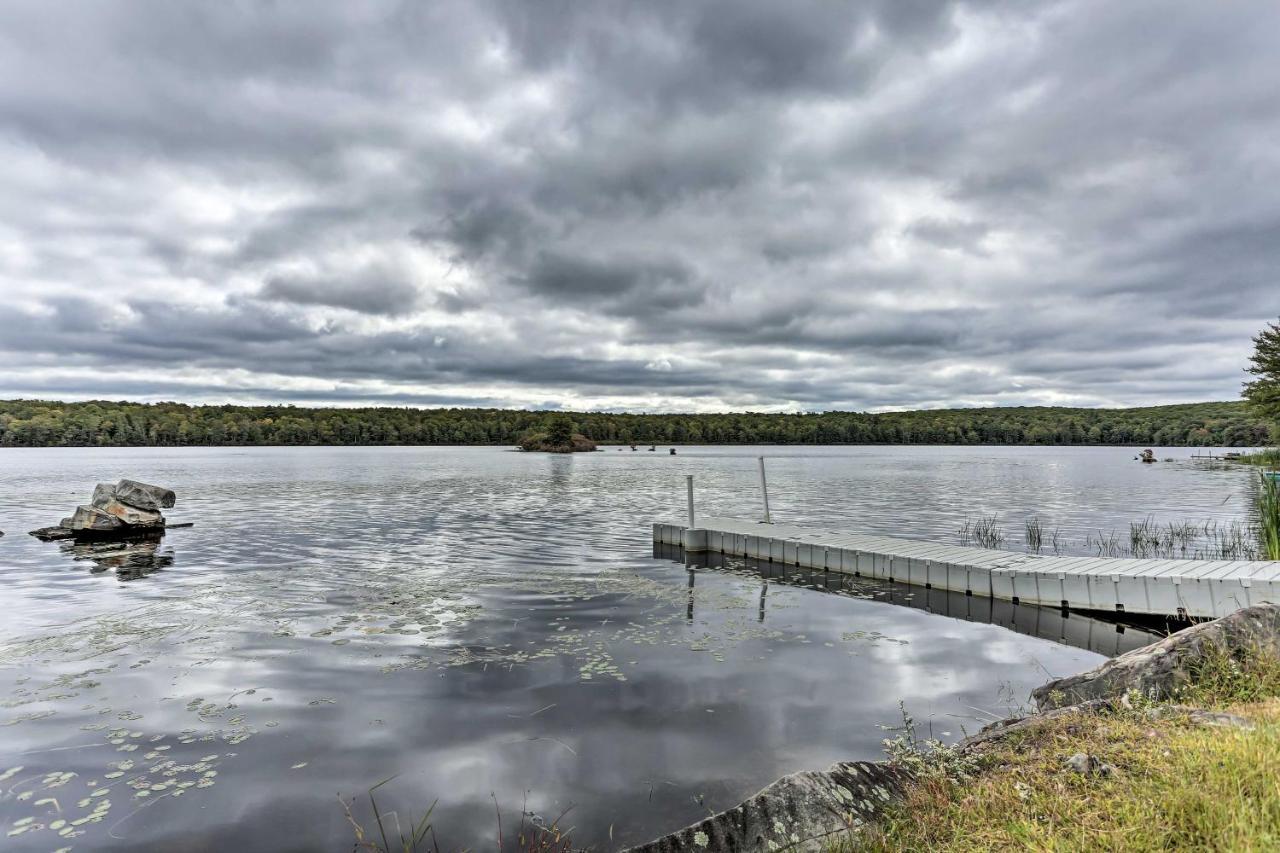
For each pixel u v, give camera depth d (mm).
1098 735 5152
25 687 8852
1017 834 4000
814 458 110625
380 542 21859
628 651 10219
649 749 6871
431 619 12141
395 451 158250
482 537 23047
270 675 9242
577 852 5121
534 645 10539
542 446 147375
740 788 6074
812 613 12734
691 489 20719
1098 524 25891
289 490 43781
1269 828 3559
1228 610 11391
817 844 4266
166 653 10234
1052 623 12148
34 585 15484
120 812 5828
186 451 149625
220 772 6527
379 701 8258
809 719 7613
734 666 9516
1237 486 45250
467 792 6078
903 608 13188
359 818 5684
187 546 21172
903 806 4672
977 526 24922
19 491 43469
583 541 22125
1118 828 3826
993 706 8008
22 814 5816
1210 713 5371
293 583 15391
